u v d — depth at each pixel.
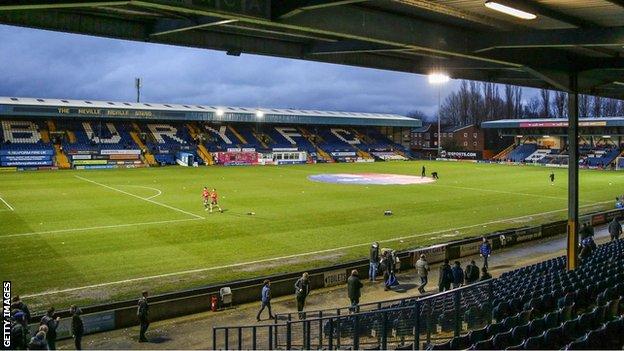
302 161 90.31
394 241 30.36
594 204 45.72
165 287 21.62
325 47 14.38
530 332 10.76
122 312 18.00
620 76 18.88
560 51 17.27
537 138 102.81
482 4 10.91
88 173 65.31
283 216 37.00
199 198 44.72
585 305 14.35
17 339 12.85
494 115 149.00
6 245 27.75
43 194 45.78
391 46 13.13
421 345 13.15
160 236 30.33
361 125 106.75
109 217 35.59
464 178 65.50
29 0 7.79
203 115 86.00
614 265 18.89
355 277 19.16
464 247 28.25
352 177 65.19
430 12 11.48
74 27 11.17
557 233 34.16
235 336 17.05
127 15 11.30
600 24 12.27
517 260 27.50
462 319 14.52
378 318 14.95
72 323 15.52
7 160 69.19
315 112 105.00
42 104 73.38
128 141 81.94
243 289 20.81
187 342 16.66
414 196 48.19
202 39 13.16
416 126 109.62
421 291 22.03
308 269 23.67
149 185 53.28
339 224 34.69
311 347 14.69
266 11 9.61
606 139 94.56
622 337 9.89
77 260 25.23
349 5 10.84
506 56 15.23
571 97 19.98
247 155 84.50
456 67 17.61
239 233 31.47
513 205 44.09
